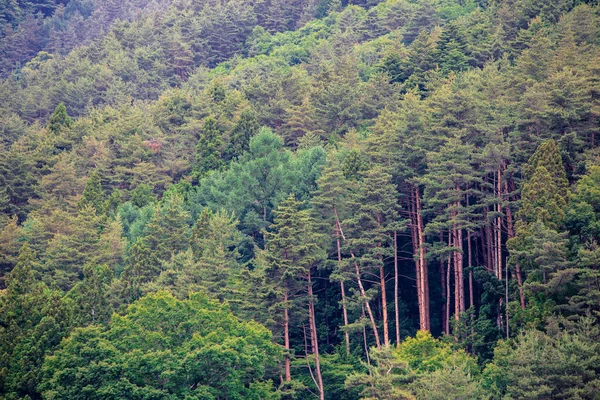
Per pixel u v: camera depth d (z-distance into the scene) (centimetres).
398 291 11019
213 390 7550
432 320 10631
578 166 9462
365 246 9919
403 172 10812
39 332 8106
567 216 8212
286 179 11625
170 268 9869
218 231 10450
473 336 8831
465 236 11500
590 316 7200
